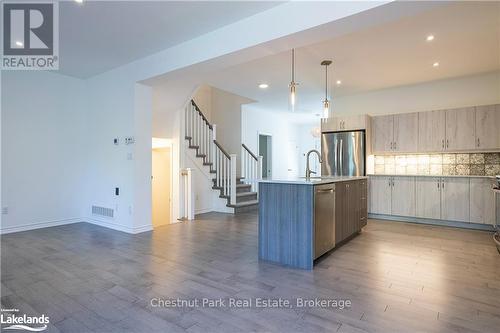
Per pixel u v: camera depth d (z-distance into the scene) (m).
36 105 4.75
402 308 2.12
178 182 5.65
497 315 2.02
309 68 4.62
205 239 4.05
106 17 2.99
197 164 6.16
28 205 4.65
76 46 3.75
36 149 4.75
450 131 5.14
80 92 5.29
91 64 4.46
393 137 5.73
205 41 3.40
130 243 3.85
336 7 2.45
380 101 6.06
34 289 2.44
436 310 2.09
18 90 4.55
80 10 2.85
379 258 3.24
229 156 6.38
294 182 3.00
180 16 2.98
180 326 1.89
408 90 5.73
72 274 2.77
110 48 3.82
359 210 4.36
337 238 3.58
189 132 6.09
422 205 5.22
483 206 4.68
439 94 5.42
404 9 2.28
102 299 2.26
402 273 2.80
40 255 3.34
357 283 2.56
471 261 3.14
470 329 1.85
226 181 6.46
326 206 3.27
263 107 7.99
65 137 5.10
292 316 2.01
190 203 5.53
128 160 4.45
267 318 1.98
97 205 5.03
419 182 5.26
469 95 5.15
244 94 6.39
